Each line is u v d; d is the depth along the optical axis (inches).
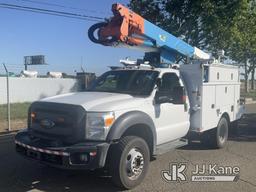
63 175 280.5
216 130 371.9
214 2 698.8
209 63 345.4
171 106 298.7
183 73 335.3
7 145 391.9
